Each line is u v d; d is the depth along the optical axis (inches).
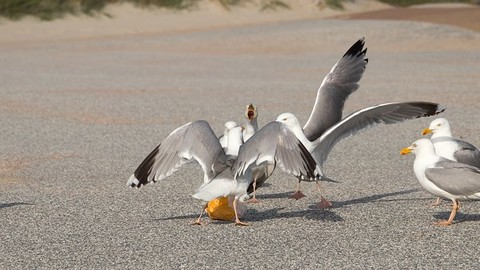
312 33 1723.7
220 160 403.2
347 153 645.3
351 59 520.7
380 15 2020.2
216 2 2188.7
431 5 2345.0
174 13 2117.4
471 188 416.8
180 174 572.1
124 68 1302.9
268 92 1013.2
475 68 1264.8
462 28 1758.1
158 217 453.1
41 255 382.0
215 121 797.2
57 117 831.1
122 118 821.9
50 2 2010.3
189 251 386.0
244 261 370.0
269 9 2237.9
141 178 411.2
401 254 379.2
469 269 356.8
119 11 2074.3
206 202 447.5
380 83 1088.2
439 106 451.8
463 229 424.8
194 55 1504.7
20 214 459.8
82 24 1957.4
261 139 388.2
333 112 496.1
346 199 498.9
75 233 419.5
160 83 1112.8
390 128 756.0
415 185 534.9
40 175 568.4
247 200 496.7
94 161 617.0
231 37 1722.4
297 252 383.2
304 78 1166.3
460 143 486.9
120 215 457.4
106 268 362.3
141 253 383.9
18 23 1923.0
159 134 731.4
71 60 1417.3
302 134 459.8
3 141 703.1
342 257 374.9
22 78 1170.0
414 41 1640.0
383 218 448.8
